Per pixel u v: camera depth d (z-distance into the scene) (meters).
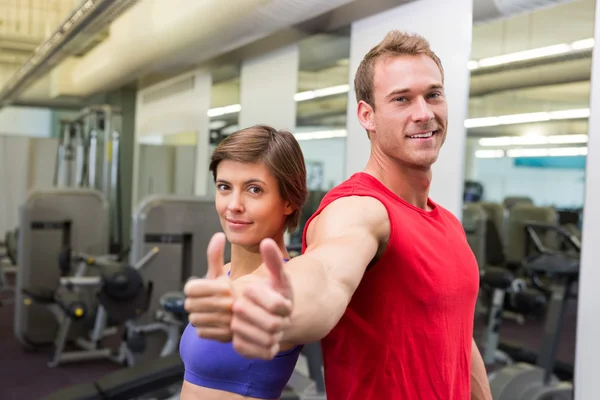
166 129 6.34
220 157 1.07
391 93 1.01
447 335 1.00
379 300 0.95
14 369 4.53
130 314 3.98
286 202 1.10
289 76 4.19
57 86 7.82
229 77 5.14
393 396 0.96
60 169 8.38
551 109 2.58
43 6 7.15
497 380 2.66
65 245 5.19
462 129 2.68
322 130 3.83
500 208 2.78
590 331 2.03
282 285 0.64
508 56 2.68
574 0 2.38
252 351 0.61
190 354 1.05
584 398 2.04
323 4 2.97
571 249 2.61
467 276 1.05
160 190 6.46
